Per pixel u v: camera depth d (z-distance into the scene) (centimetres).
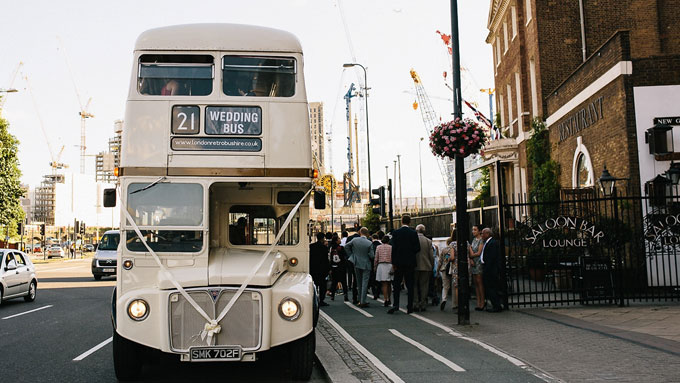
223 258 754
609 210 1484
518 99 2652
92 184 13662
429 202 6638
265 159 762
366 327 1092
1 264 1583
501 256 1264
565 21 2345
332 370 740
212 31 784
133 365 712
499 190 1277
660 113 1453
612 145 1556
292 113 777
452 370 732
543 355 801
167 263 732
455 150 1080
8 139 4538
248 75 779
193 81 771
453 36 1160
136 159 746
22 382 720
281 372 781
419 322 1143
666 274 1389
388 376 706
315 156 851
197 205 745
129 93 761
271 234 837
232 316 665
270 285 682
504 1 2842
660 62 1467
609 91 1565
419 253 1330
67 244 9406
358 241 1443
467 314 1077
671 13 2234
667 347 810
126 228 735
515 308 1291
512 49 2756
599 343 864
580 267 1303
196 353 655
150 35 778
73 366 813
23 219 4619
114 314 741
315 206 851
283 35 798
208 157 754
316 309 763
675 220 1302
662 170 1434
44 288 2233
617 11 2283
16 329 1162
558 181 2061
